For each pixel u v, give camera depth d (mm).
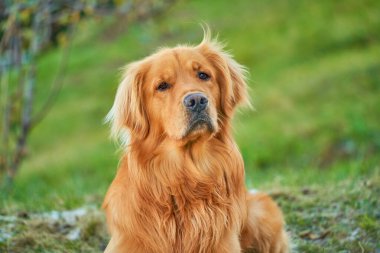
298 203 8938
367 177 9656
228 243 6586
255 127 22391
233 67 7102
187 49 6734
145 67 6688
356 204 8570
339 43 27891
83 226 8195
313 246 7727
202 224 6484
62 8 14203
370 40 27625
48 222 8352
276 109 23625
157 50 7195
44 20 12898
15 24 12211
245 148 20562
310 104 23562
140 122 6562
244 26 31484
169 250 6496
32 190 11953
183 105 6207
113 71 31297
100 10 13344
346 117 21875
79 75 31984
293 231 8211
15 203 9750
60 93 30688
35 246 7633
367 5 30297
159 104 6449
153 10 14680
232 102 6918
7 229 8000
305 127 21750
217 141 6629
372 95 23016
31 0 11672
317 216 8445
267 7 33219
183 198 6496
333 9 30922
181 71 6484
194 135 6215
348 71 25000
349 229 7996
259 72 27297
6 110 13305
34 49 12891
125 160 6707
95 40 34812
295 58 27703
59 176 21641
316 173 11102
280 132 21750
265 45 29422
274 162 20094
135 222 6445
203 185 6492
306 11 31562
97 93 30078
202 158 6469
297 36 29484
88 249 7762
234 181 6707
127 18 14133
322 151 20359
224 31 31406
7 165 13406
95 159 22719
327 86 24344
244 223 7004
